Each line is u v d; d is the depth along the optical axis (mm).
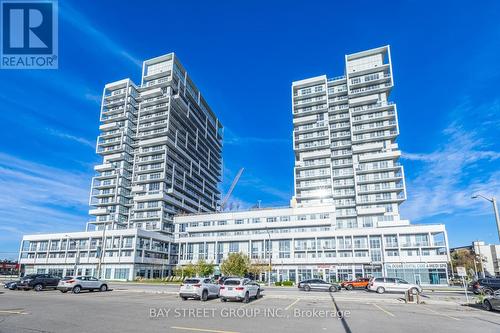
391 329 12109
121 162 105875
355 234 72875
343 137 96500
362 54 100750
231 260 63250
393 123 92438
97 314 14297
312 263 72312
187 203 109062
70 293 27922
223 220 88312
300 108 105875
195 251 84375
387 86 95125
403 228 70500
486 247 113750
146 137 106812
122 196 102438
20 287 31344
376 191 86562
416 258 67375
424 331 11859
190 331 10734
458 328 12766
